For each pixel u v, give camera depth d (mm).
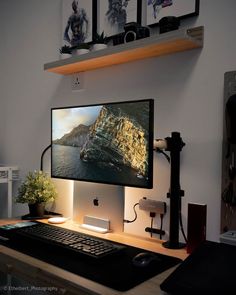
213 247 991
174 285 768
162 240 1306
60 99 1915
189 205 1124
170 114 1406
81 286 831
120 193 1292
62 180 1771
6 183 2283
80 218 1431
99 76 1690
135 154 1219
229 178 1206
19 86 2234
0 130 2428
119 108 1286
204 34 1302
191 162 1340
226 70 1240
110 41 1645
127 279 857
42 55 2043
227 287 738
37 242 1160
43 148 2029
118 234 1331
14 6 2293
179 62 1377
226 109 1118
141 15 1509
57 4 1940
